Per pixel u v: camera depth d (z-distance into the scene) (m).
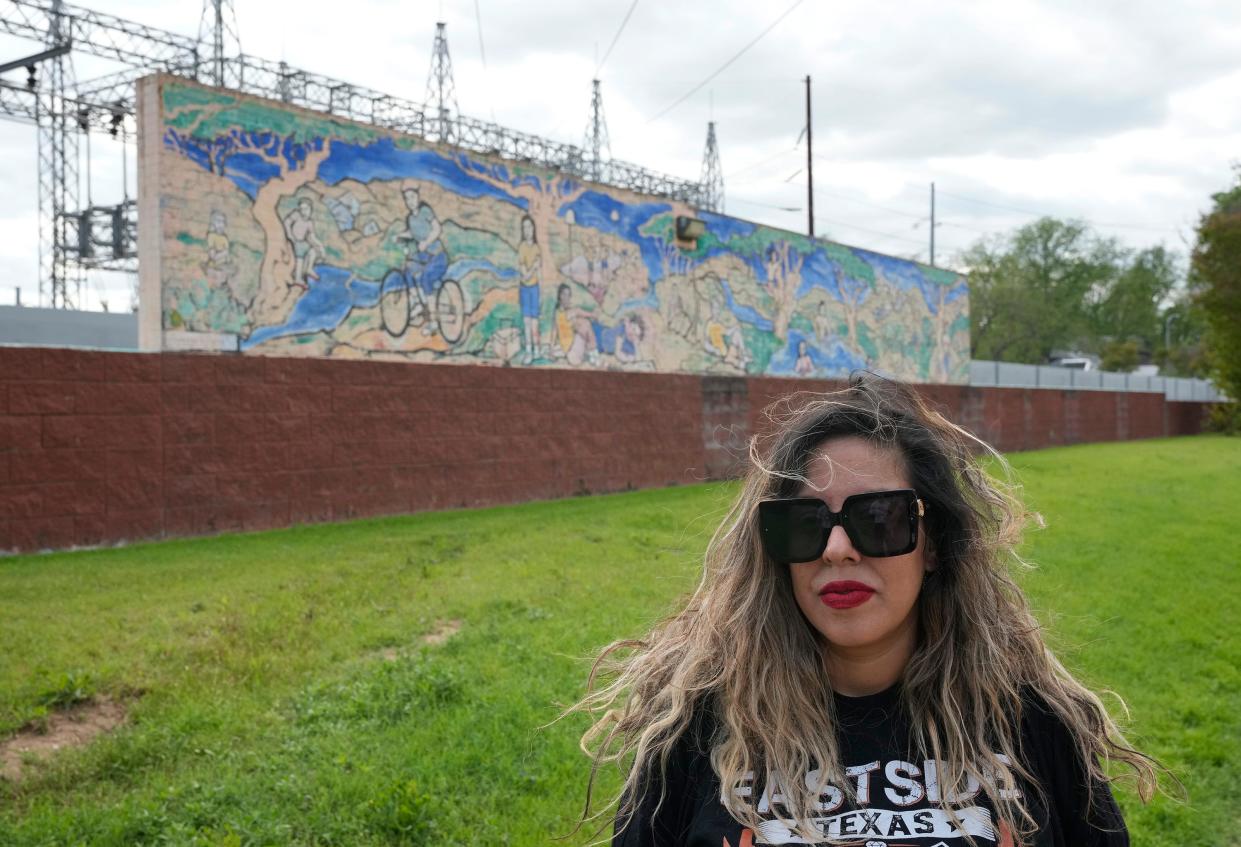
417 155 15.63
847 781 2.00
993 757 2.00
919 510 2.04
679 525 14.03
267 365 13.41
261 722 5.80
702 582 2.38
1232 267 37.84
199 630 7.61
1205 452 33.00
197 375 12.66
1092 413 39.59
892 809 1.96
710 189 25.80
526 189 17.48
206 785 4.84
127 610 8.07
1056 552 12.36
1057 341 75.31
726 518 2.35
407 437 15.16
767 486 2.19
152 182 12.58
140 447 12.06
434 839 4.48
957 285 32.31
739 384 22.19
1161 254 83.94
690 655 2.22
